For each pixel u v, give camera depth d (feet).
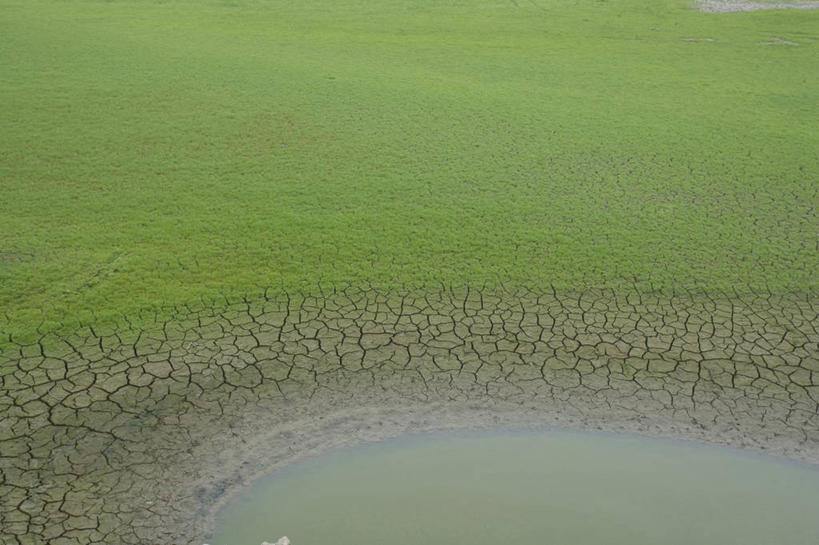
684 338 21.59
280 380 19.51
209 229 27.55
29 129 37.29
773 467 17.01
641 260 25.90
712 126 40.57
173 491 15.93
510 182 32.58
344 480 16.33
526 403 18.95
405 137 37.99
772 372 20.17
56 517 15.08
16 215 28.14
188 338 21.06
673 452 17.40
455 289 23.90
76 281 23.70
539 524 15.11
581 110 43.16
